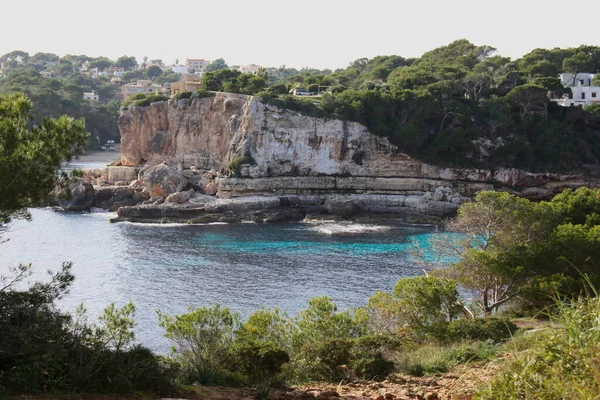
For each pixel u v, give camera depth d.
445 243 48.41
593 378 10.59
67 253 81.00
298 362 24.19
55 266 72.88
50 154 17.62
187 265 75.38
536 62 158.12
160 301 59.25
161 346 44.72
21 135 17.70
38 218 109.69
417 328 30.84
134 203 120.75
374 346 25.94
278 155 122.88
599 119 135.62
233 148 123.94
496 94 138.50
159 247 86.25
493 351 22.98
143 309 56.25
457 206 112.81
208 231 99.44
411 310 31.88
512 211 44.25
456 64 158.00
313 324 29.59
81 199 119.25
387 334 29.86
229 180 117.94
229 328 24.06
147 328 49.81
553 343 12.05
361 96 126.31
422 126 127.94
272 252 83.50
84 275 69.19
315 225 105.81
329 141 123.31
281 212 111.25
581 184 122.00
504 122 125.31
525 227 44.09
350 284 66.62
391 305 32.44
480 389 13.26
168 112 133.12
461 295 51.66
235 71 145.50
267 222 108.38
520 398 11.42
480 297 43.22
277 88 143.00
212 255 81.31
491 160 123.75
